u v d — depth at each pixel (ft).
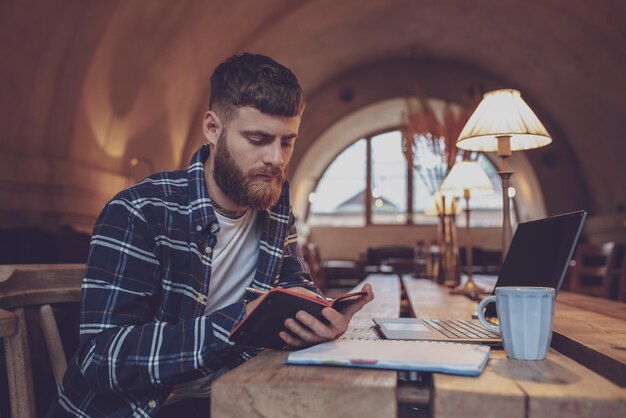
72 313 5.64
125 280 3.97
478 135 6.44
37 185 18.63
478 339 3.93
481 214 43.68
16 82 17.48
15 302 3.96
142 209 4.15
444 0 29.40
